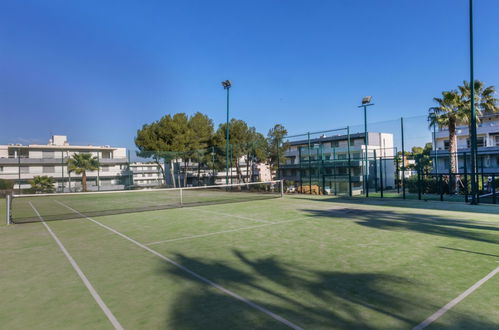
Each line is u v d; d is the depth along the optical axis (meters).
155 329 3.42
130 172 31.22
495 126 34.00
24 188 29.27
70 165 29.56
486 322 3.42
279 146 26.83
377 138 35.72
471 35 13.70
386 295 4.21
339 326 3.38
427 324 3.39
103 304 4.16
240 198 21.08
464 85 24.45
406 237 7.85
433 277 4.90
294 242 7.53
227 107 27.56
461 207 13.77
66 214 14.49
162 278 5.15
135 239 8.34
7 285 4.99
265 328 3.38
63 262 6.27
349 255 6.26
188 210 14.70
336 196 21.02
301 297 4.21
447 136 36.69
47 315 3.86
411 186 23.41
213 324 3.50
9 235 9.39
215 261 6.08
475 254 6.20
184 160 33.78
